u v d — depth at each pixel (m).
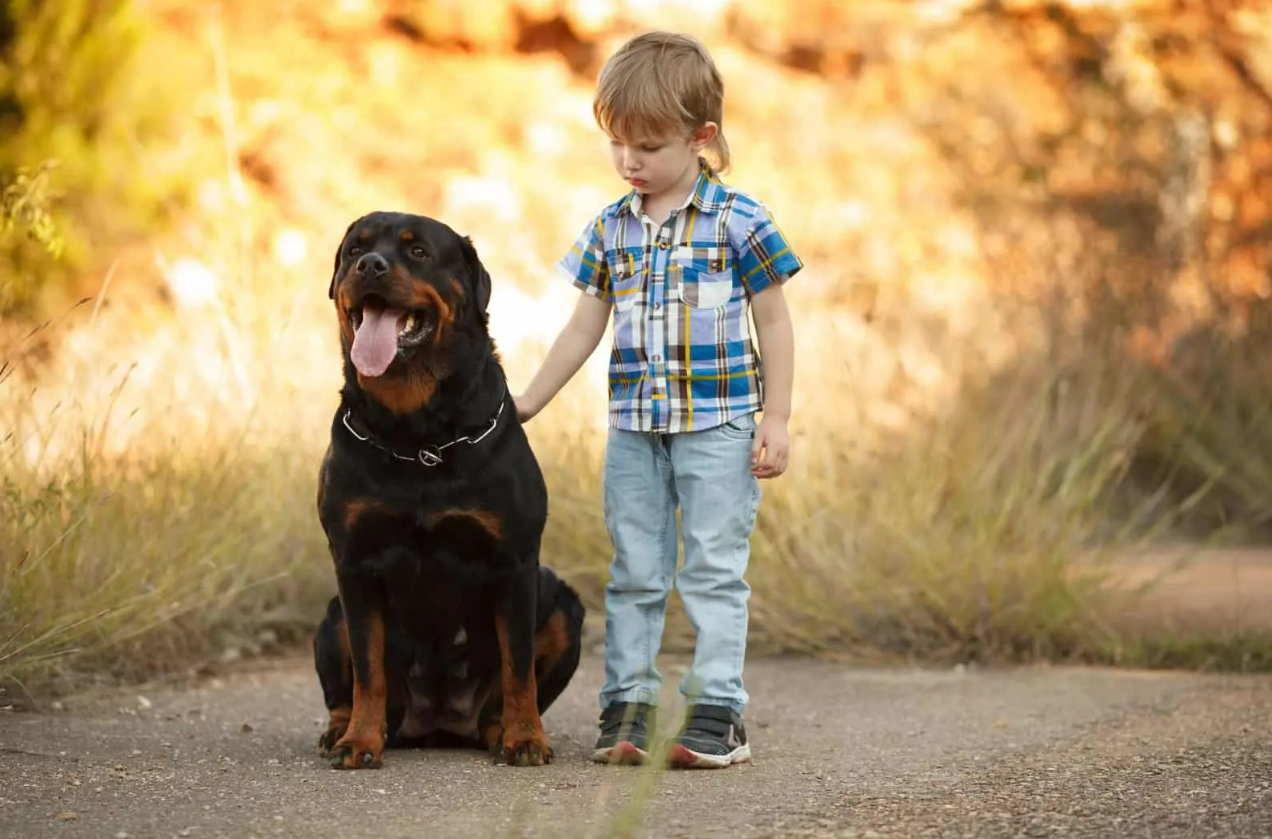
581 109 19.98
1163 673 7.56
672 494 5.62
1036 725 6.14
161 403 9.23
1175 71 20.89
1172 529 11.62
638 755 5.29
